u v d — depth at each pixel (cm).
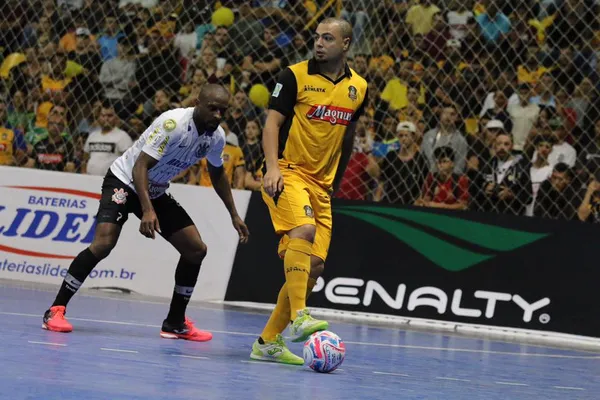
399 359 985
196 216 1573
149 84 1914
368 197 1695
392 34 1886
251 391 649
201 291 1556
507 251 1518
